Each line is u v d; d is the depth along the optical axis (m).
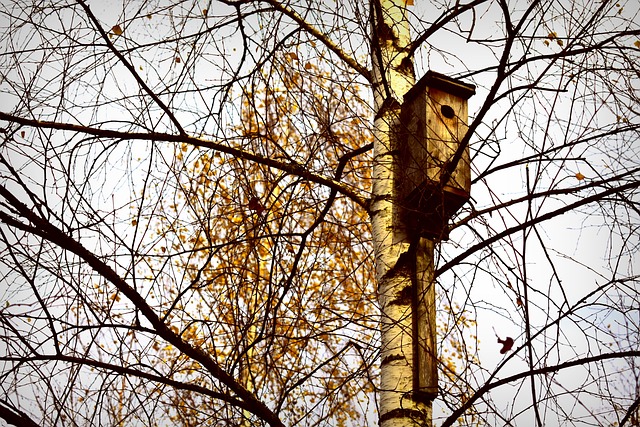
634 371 3.46
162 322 3.44
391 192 4.15
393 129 4.18
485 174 3.82
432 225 3.95
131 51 3.83
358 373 3.79
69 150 3.72
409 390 3.69
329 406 3.81
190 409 3.57
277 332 3.96
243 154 3.84
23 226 3.34
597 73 3.59
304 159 3.86
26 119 3.61
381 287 4.00
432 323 3.81
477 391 3.39
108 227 3.47
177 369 3.58
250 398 3.47
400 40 4.45
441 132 4.10
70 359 3.33
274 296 3.71
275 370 3.70
